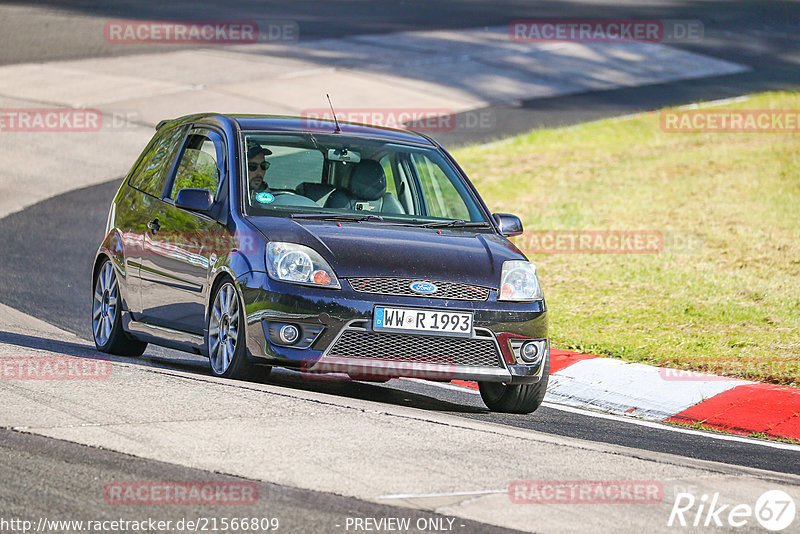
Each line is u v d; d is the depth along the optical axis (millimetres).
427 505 16547
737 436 25531
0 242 46156
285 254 23641
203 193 25406
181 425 19766
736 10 145125
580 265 43906
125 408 20734
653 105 88125
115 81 82562
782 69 108875
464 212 27531
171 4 123062
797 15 144125
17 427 19094
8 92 77500
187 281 26047
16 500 15719
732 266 43375
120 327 29297
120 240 29328
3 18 106500
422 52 101688
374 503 16469
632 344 33125
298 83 85438
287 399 22281
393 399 26234
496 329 24000
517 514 16484
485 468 18750
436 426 21453
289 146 26953
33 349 27234
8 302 36812
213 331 24953
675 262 44000
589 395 28641
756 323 35875
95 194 56812
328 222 25219
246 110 76188
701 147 69625
